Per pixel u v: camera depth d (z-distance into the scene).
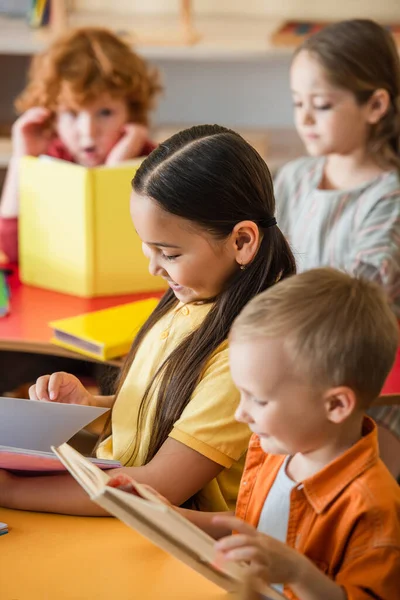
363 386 1.16
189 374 1.50
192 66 4.05
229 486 1.58
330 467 1.20
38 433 1.50
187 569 1.28
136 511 1.06
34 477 1.50
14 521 1.43
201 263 1.46
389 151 2.64
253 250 1.47
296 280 1.19
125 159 2.91
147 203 1.45
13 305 2.38
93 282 2.44
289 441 1.18
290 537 1.24
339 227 2.62
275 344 1.15
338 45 2.52
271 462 1.33
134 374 1.66
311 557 1.21
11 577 1.25
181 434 1.49
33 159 2.46
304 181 2.78
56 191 2.42
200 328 1.52
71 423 1.47
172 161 1.44
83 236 2.40
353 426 1.21
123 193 2.39
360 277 1.22
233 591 1.17
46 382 1.70
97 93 2.85
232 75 4.06
